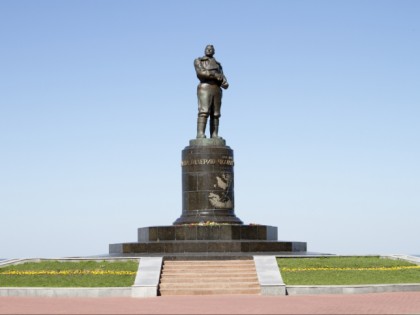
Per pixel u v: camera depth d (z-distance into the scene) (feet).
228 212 180.45
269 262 144.25
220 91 186.50
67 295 127.75
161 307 106.93
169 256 147.84
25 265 148.87
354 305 108.17
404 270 149.48
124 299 121.90
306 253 168.86
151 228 175.32
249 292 132.57
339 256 159.02
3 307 107.96
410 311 100.17
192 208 179.83
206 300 118.32
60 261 151.64
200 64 185.88
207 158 180.04
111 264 146.30
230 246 163.22
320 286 130.41
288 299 119.03
